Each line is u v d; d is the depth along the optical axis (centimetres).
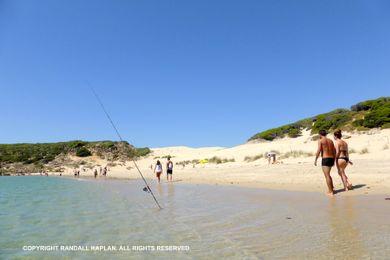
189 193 1568
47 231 878
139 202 1370
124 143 8981
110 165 7538
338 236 630
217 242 663
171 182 2509
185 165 4944
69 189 2525
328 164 1152
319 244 591
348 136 3744
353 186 1265
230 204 1123
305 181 1569
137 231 814
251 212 947
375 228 664
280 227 742
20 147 8981
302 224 750
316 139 4203
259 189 1495
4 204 1566
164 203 1275
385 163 1831
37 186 3116
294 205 992
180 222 882
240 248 611
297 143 4362
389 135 3375
